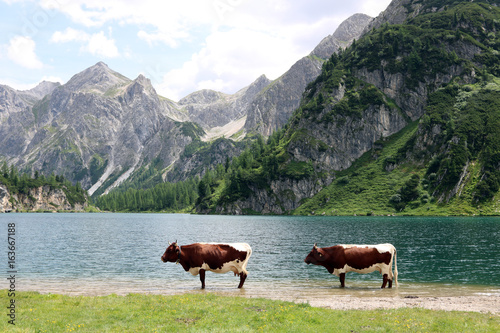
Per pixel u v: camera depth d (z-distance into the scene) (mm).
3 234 115875
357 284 41000
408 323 22000
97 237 105750
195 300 28172
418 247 71812
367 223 153375
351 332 20172
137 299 28312
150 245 85000
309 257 38938
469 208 199625
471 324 22094
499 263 53969
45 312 23453
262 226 149375
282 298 32094
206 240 93812
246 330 19578
